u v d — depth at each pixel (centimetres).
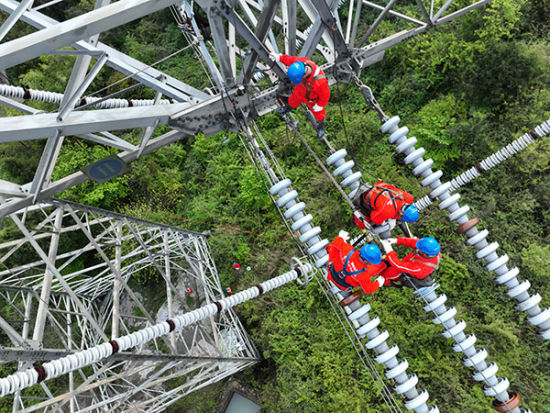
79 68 480
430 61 1231
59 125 444
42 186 618
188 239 1384
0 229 1472
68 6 1905
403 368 537
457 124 1122
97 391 1425
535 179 1049
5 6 452
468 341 603
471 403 888
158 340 1527
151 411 991
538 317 662
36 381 500
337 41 610
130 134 1661
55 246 805
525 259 973
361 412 948
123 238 1098
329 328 1105
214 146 1587
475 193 1117
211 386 1333
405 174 1226
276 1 462
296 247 1283
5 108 1505
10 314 1466
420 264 552
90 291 1445
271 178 583
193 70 1777
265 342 1220
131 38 1875
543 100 1052
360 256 511
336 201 1230
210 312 646
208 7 427
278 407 1146
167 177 1622
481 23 1152
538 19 1174
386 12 630
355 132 1277
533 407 870
